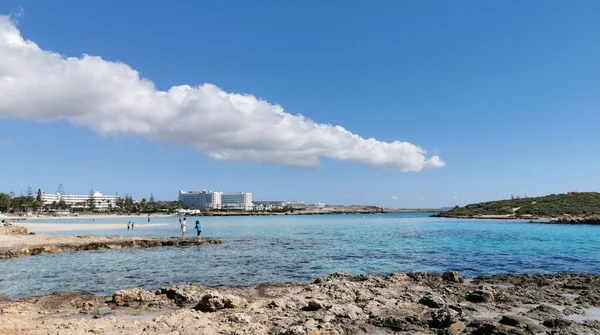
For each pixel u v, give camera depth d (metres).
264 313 14.29
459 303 16.48
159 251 39.00
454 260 32.34
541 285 20.91
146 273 26.00
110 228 88.81
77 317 14.59
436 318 12.88
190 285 19.27
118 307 16.19
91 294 19.44
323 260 32.31
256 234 67.69
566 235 60.66
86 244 40.41
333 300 16.59
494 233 66.44
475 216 153.88
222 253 37.28
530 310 15.03
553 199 158.38
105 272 26.34
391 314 14.30
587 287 19.77
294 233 70.50
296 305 15.40
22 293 20.20
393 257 34.25
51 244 39.75
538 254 36.25
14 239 45.84
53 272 26.34
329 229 85.94
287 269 27.77
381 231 75.62
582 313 14.83
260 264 30.11
